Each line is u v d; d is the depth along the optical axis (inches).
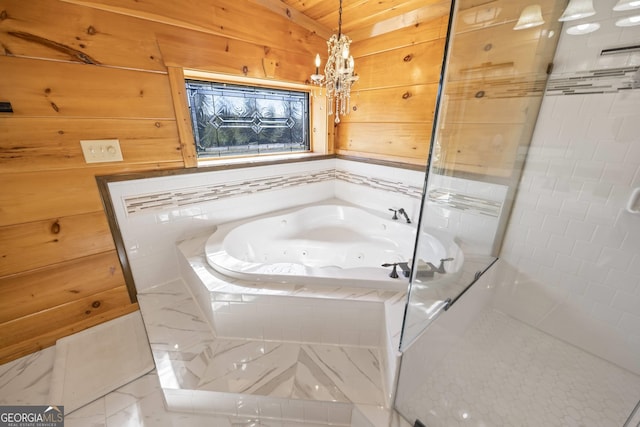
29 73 48.3
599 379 51.9
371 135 92.6
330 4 72.9
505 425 44.0
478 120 51.9
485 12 45.9
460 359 55.2
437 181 44.8
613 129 49.6
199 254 68.2
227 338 57.7
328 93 74.1
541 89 55.2
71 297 61.1
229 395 46.7
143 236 68.7
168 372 49.8
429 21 70.6
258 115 89.4
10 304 54.5
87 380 52.1
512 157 59.7
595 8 47.5
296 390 46.9
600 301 55.5
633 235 50.5
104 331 63.3
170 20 59.9
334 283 56.2
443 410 45.5
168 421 47.2
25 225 53.2
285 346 56.1
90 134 56.3
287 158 92.4
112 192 61.7
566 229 57.6
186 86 73.3
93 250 61.9
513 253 65.4
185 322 61.6
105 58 54.7
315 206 100.2
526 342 60.0
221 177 78.7
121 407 48.6
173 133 67.0
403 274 57.1
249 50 73.2
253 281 57.4
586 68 50.2
